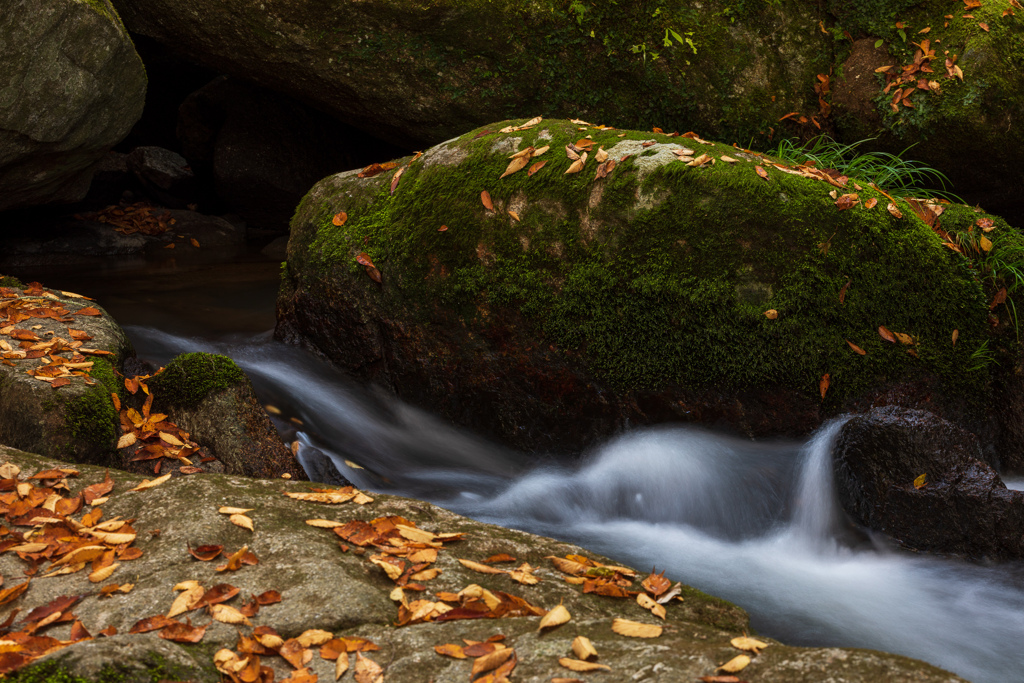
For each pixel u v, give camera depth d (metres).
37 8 5.18
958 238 4.41
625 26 6.43
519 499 4.32
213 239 9.01
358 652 2.13
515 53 6.51
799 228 4.07
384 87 6.75
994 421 4.29
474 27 6.45
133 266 7.83
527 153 4.59
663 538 4.02
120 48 5.86
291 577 2.44
